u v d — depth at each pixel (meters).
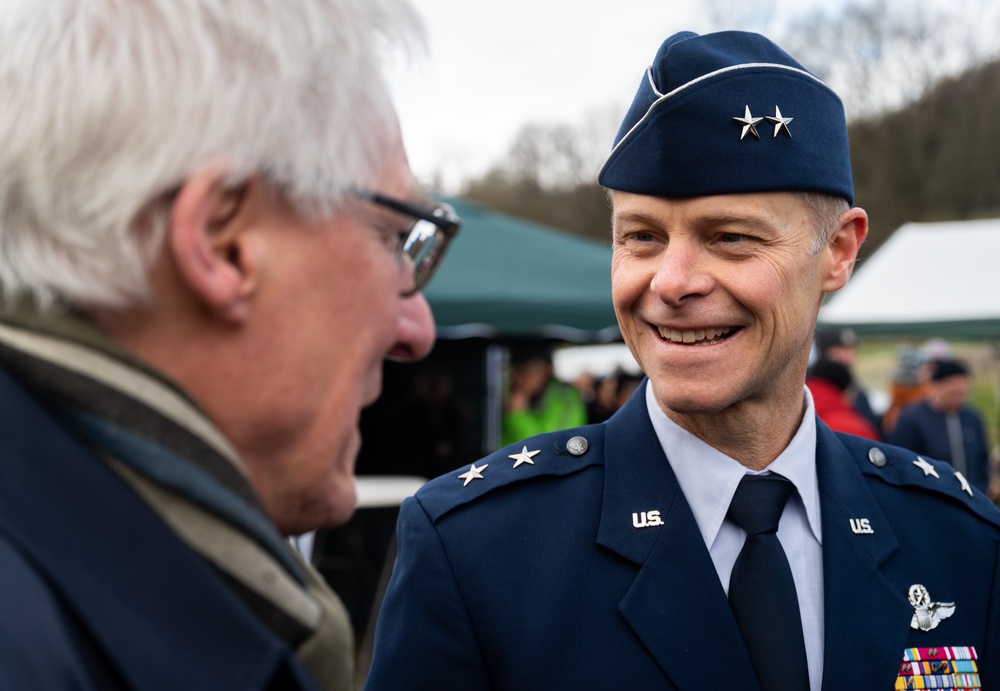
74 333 0.68
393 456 6.82
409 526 1.30
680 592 1.20
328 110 0.73
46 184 0.66
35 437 0.65
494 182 32.97
